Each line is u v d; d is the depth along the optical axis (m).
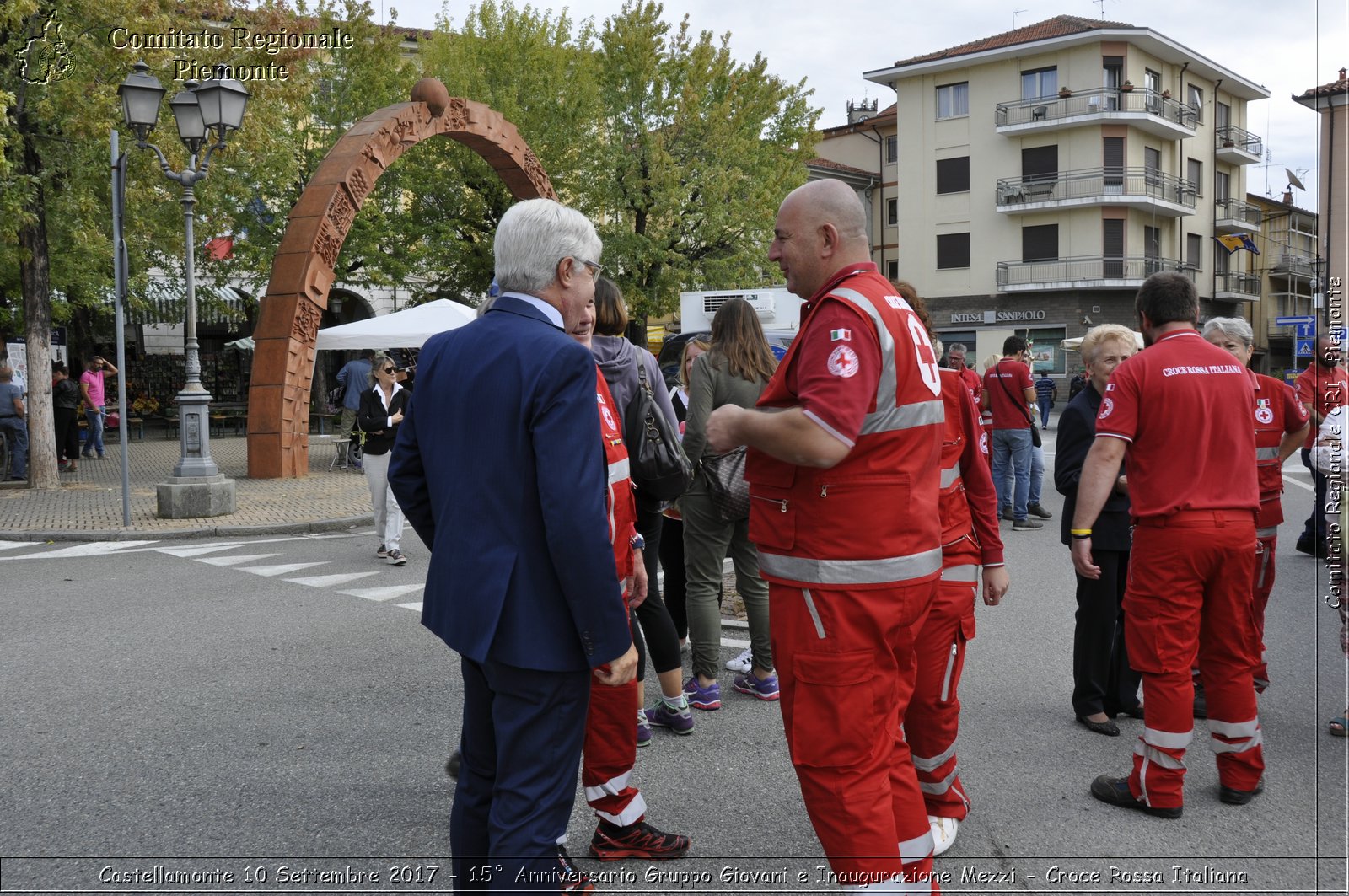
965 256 41.78
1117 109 38.91
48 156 13.57
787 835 3.49
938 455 2.63
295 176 24.80
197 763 4.11
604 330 3.89
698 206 27.45
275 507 12.23
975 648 5.84
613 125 27.92
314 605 7.11
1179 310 3.70
